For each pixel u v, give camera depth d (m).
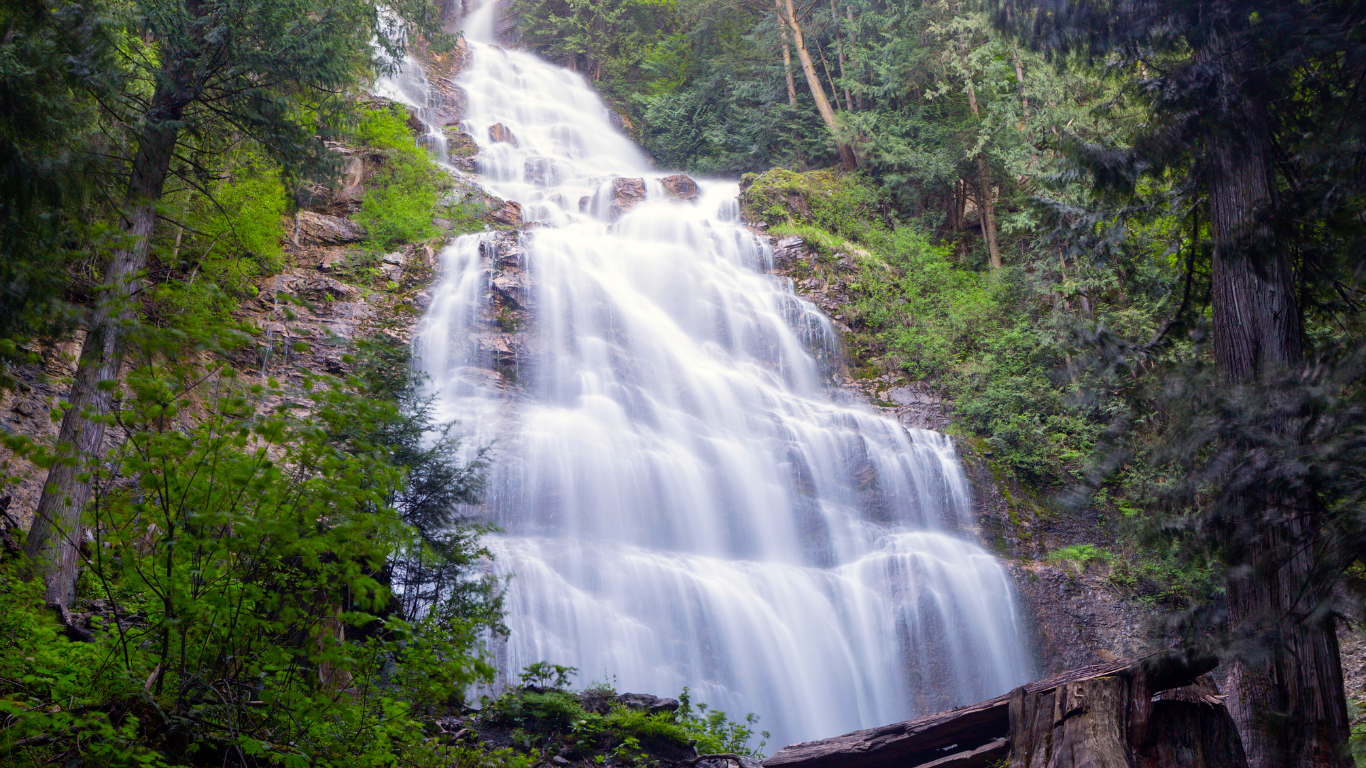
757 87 46.50
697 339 32.62
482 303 28.73
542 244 32.00
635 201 40.28
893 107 42.69
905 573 23.30
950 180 37.97
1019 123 33.94
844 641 22.00
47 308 8.33
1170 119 9.51
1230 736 7.75
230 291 22.02
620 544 22.42
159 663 5.23
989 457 28.02
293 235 27.03
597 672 18.69
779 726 20.11
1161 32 9.49
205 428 5.19
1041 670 22.77
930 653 22.16
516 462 23.36
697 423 28.41
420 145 40.09
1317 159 8.43
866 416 28.69
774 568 22.88
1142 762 7.47
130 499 5.38
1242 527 7.46
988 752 8.31
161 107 15.21
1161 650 7.76
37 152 9.34
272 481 5.10
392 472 5.56
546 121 52.66
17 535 11.14
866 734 9.23
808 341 32.44
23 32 10.32
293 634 6.30
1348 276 9.03
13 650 5.62
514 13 63.69
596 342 29.81
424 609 12.50
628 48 58.00
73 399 12.71
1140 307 19.67
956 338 32.38
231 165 20.94
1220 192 9.41
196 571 5.04
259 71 16.02
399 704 6.36
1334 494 7.03
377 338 15.01
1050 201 11.54
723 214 39.72
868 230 38.72
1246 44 8.88
